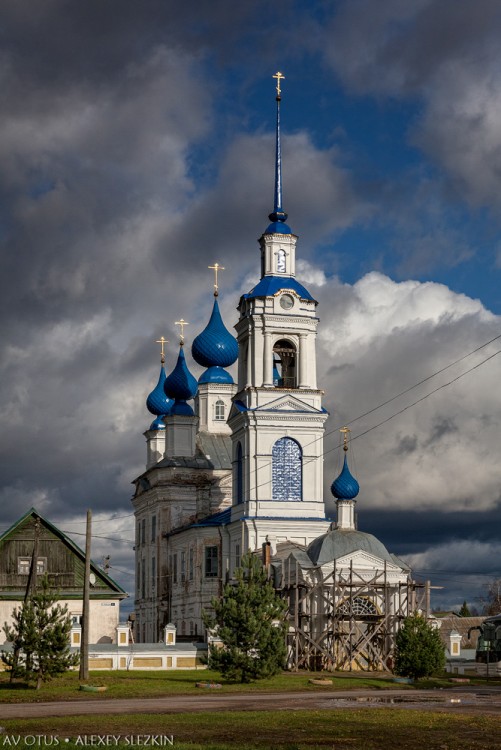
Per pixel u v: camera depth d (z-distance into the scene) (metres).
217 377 144.75
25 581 99.00
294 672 87.75
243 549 111.12
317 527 112.25
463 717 47.75
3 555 99.12
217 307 144.25
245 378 115.69
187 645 87.50
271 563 103.81
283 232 117.25
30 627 70.62
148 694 64.62
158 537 137.12
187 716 48.16
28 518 99.88
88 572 75.81
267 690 68.19
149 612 139.75
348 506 102.44
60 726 44.28
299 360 114.62
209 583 122.69
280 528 111.56
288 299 114.44
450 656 99.69
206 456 139.25
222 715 48.53
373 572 96.19
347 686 72.56
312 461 113.50
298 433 113.56
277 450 113.44
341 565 95.81
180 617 129.62
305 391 113.81
